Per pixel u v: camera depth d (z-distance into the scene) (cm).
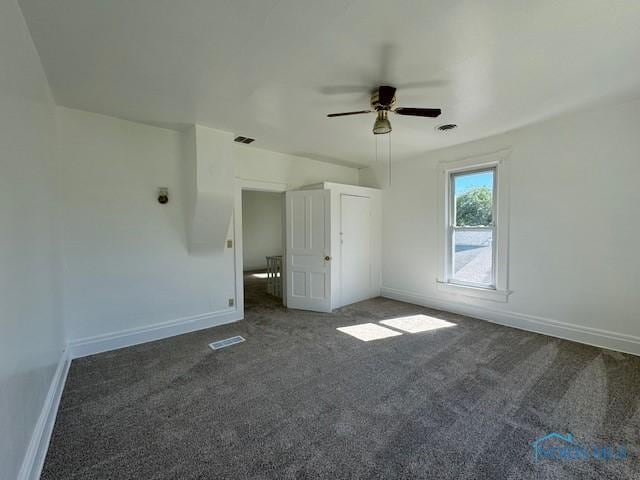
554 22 168
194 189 334
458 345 314
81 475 152
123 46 188
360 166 548
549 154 332
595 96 268
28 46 172
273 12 159
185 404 212
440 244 446
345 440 176
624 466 156
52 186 241
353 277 491
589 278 311
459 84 242
